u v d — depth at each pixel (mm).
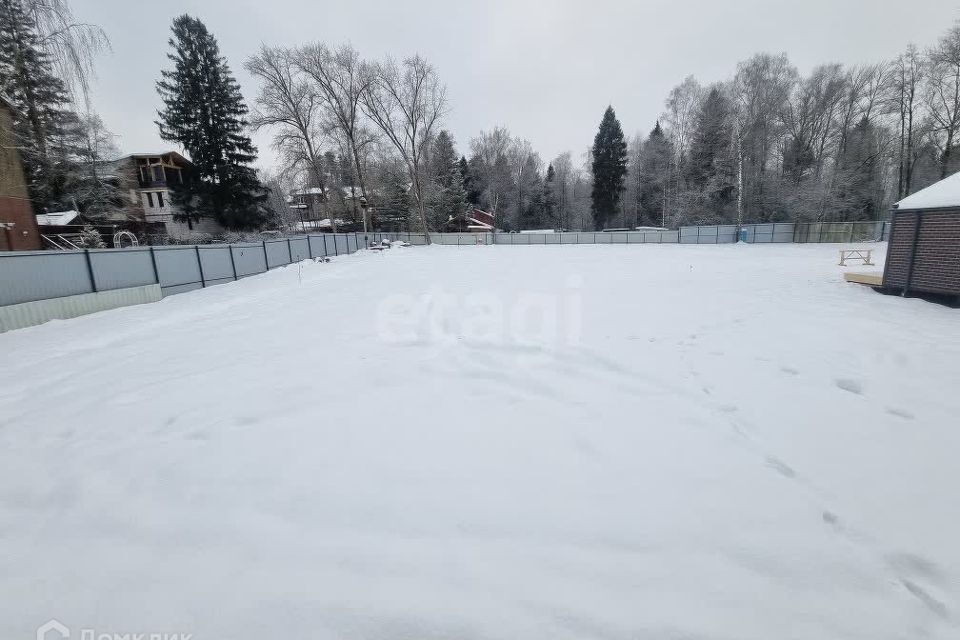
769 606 1643
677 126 37219
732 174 33906
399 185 37781
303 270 15883
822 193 28734
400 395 3902
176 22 28484
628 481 2496
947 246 7117
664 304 7770
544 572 1814
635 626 1549
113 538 2129
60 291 8188
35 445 3176
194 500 2414
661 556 1901
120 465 2828
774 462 2688
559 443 2967
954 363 4344
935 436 2957
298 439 3109
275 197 46312
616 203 44625
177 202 29203
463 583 1763
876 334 5457
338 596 1711
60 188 22562
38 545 2098
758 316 6613
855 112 31250
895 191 32844
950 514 2168
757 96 31734
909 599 1680
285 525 2172
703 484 2457
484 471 2633
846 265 14141
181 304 9602
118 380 4602
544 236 34219
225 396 3996
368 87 29828
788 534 2037
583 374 4344
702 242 30891
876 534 2033
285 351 5480
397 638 1527
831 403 3521
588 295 8945
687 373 4289
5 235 14625
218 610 1669
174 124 29047
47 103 10141
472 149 50812
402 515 2225
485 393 3912
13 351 5973
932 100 28016
